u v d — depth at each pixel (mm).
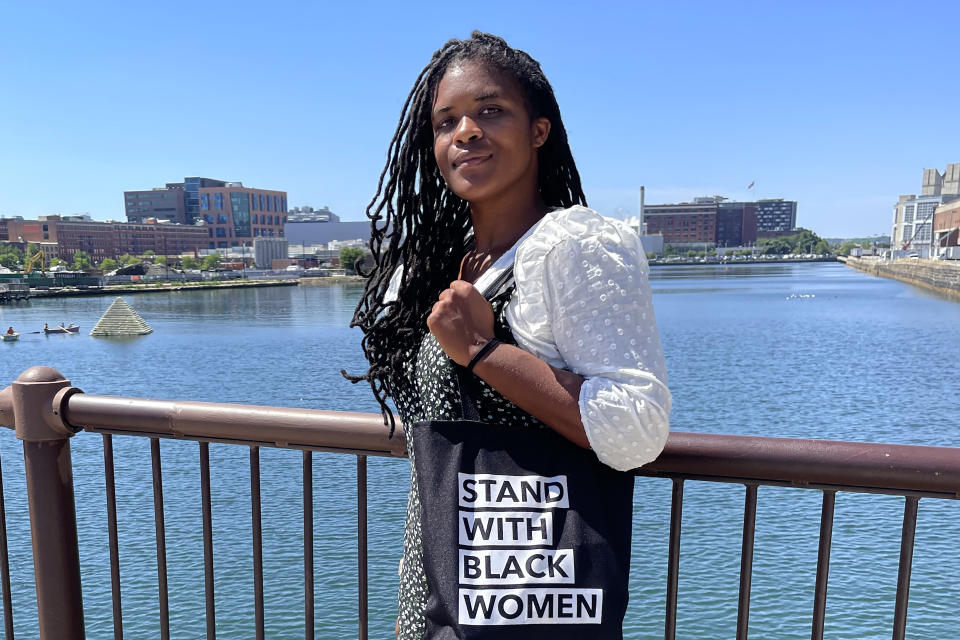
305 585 1622
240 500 14523
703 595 10398
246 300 94875
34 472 1759
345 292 109688
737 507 13812
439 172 1253
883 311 61781
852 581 10984
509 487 999
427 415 1104
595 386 924
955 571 11273
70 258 161250
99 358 39438
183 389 29484
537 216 1164
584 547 968
